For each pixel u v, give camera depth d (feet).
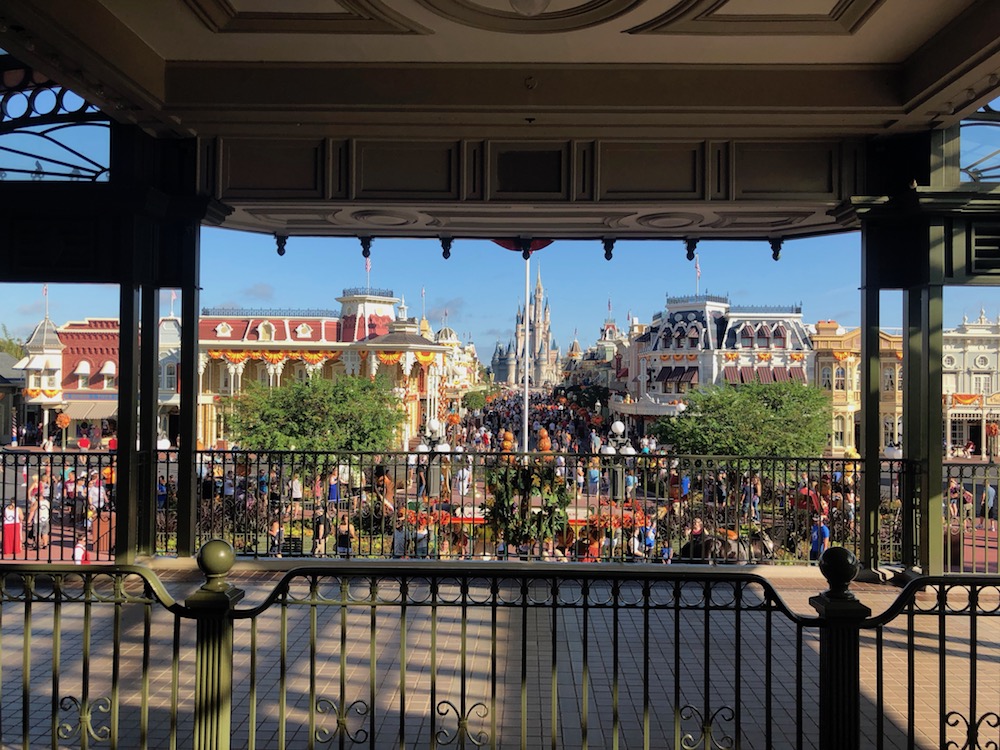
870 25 17.65
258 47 19.15
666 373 149.69
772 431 74.90
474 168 22.80
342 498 39.96
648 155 22.81
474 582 23.02
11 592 21.02
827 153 22.84
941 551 22.08
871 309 23.24
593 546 30.63
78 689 14.49
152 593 10.89
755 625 18.94
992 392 131.75
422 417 122.01
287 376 121.19
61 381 125.29
